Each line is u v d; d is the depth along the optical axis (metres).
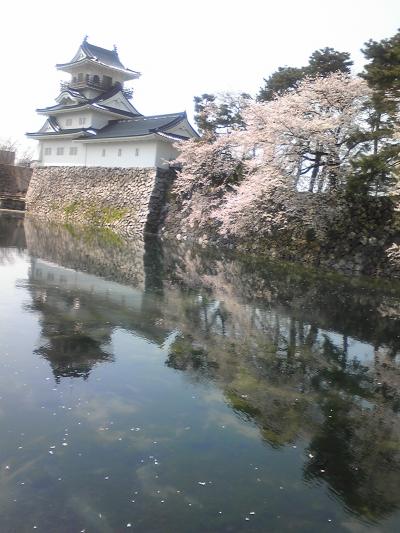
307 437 4.31
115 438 3.93
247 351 6.65
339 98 15.64
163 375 5.42
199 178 21.55
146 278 11.64
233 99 23.81
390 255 13.59
